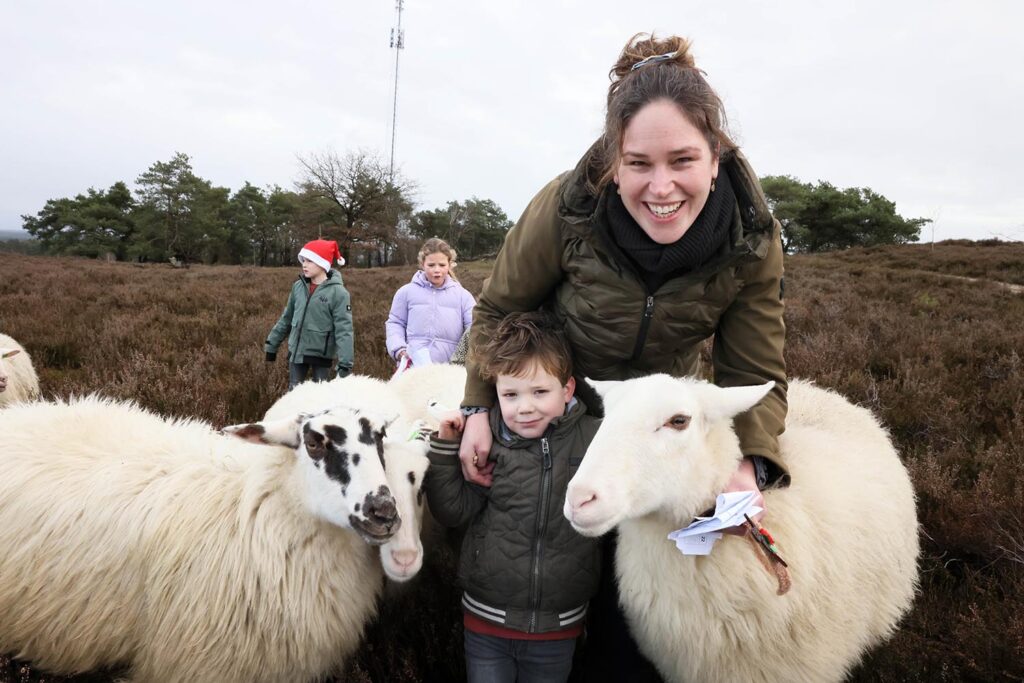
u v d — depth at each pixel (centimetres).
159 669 238
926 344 676
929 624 255
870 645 246
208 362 655
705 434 194
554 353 228
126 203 7212
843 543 214
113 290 1403
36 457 259
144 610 238
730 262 208
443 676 262
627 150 183
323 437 221
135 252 6494
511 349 226
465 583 239
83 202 7050
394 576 220
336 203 5628
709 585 197
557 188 232
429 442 244
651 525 202
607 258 214
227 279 1936
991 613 246
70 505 245
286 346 750
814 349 648
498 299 256
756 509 180
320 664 244
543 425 234
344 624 242
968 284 1495
